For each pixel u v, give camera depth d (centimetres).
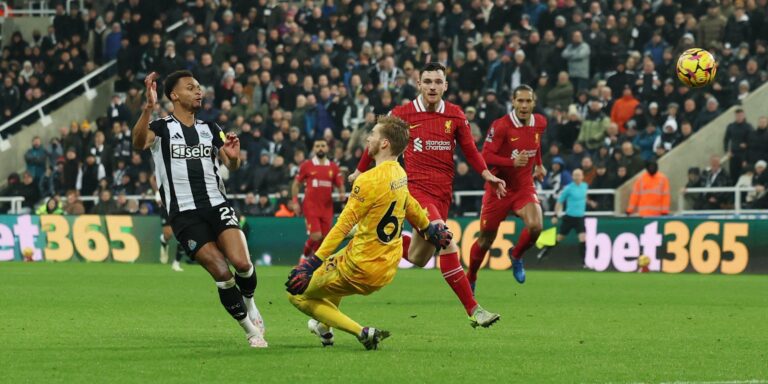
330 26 6294
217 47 6312
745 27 5369
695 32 5441
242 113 5850
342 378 1427
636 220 4578
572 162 5059
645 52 5531
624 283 3731
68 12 7438
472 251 2812
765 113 5166
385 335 1703
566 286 3559
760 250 4394
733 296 3120
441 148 2220
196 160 1770
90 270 4481
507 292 3262
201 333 2022
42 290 3244
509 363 1594
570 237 4675
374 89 5772
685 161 5075
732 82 5216
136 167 5878
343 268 1662
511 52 5581
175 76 1788
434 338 1952
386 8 6109
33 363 1573
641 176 4762
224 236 1761
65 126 6681
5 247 5469
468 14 5944
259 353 1686
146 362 1579
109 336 1962
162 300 2867
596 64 5534
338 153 5234
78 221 5381
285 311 2534
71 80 6788
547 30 5709
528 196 2800
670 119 5103
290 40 6153
